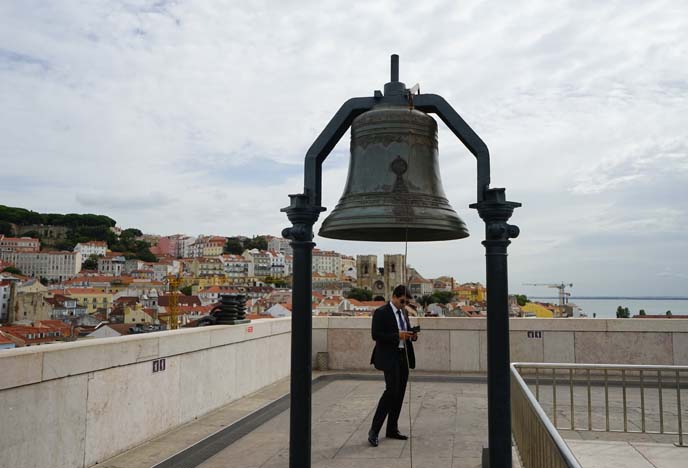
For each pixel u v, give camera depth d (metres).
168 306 125.88
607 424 5.91
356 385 9.34
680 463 4.93
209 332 7.23
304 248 3.59
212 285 173.00
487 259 3.30
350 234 4.45
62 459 4.59
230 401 7.84
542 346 10.38
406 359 5.82
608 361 10.16
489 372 3.26
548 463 3.28
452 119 3.55
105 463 5.07
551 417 7.06
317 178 3.73
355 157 3.74
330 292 164.12
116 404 5.34
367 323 10.99
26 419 4.21
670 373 9.91
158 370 6.08
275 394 8.54
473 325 10.70
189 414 6.73
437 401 7.89
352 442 5.76
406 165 3.58
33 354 4.29
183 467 4.98
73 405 4.74
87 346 4.92
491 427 3.23
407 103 3.72
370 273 158.00
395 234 4.55
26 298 118.06
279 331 9.84
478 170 3.42
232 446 5.66
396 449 5.47
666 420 6.81
